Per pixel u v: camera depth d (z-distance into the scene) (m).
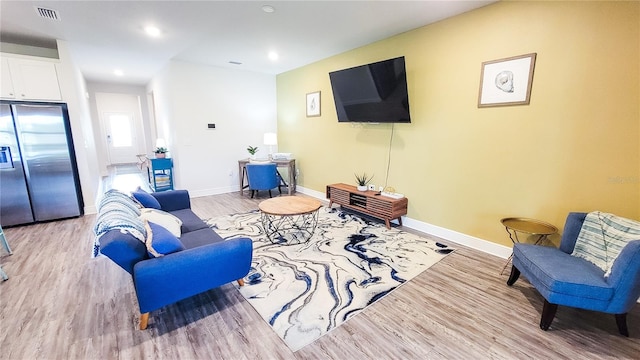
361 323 1.85
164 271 1.68
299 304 2.04
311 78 4.93
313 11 2.78
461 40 2.87
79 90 4.37
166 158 5.48
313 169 5.21
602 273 1.76
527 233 2.46
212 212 4.25
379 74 3.36
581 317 1.91
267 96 5.86
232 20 2.99
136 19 2.96
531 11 2.39
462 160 3.02
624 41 2.00
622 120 2.06
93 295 2.14
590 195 2.26
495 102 2.69
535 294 2.17
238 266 2.00
